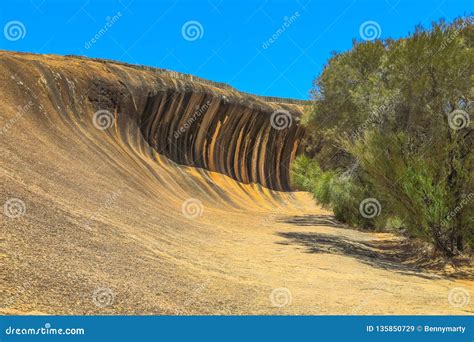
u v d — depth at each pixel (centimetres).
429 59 1362
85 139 2606
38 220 903
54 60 3469
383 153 1480
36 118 2300
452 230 1415
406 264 1453
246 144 4934
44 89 2709
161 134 3947
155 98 3828
